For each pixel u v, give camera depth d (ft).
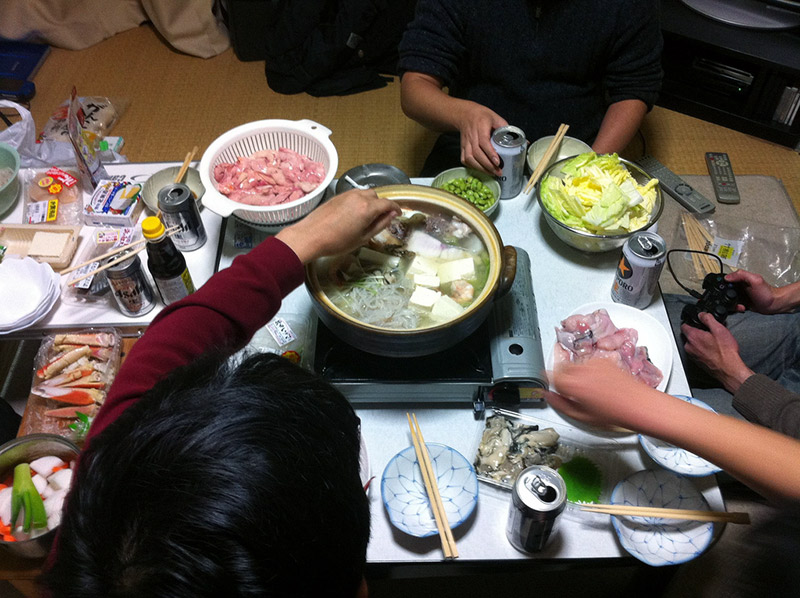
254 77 10.02
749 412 3.95
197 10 10.04
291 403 1.69
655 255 4.00
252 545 1.42
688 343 4.77
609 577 5.51
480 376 3.70
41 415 4.18
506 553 3.43
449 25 5.89
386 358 3.77
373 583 5.48
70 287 4.45
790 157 8.75
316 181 4.57
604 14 5.64
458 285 3.72
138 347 2.55
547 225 4.81
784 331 5.34
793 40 8.35
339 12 9.11
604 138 5.95
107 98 9.39
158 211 4.53
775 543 1.84
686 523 3.47
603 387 3.13
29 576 3.53
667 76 9.22
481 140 4.85
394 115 9.37
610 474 3.71
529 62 5.98
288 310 4.25
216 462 1.50
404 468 3.67
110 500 1.48
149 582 1.37
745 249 6.97
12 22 10.09
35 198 5.03
